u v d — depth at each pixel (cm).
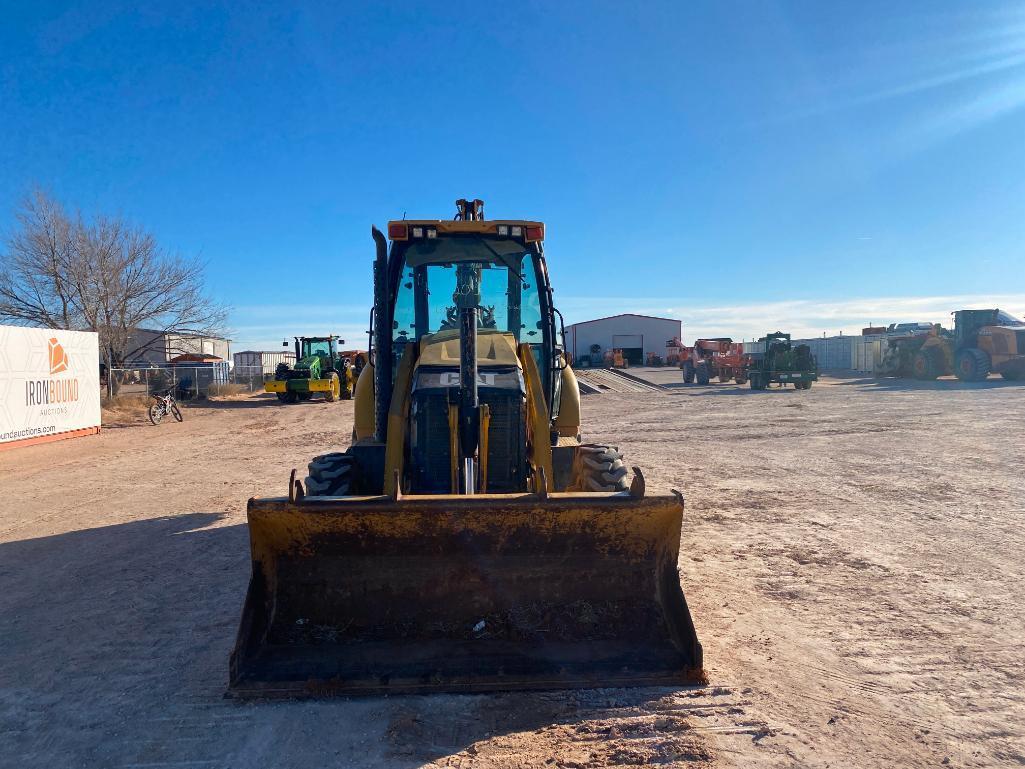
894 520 785
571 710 373
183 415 2659
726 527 767
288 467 1294
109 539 775
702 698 388
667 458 1266
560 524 418
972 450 1242
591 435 1630
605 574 433
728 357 3569
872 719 370
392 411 507
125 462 1409
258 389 4153
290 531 414
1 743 357
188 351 4119
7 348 1641
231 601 565
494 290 621
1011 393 2347
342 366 3600
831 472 1089
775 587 576
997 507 833
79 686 418
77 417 1908
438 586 426
